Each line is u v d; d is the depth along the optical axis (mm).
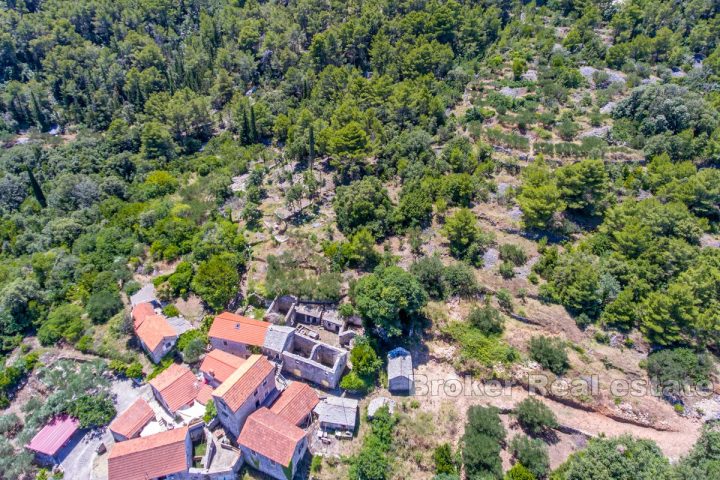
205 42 154000
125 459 51094
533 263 72875
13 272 80750
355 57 136750
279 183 98250
